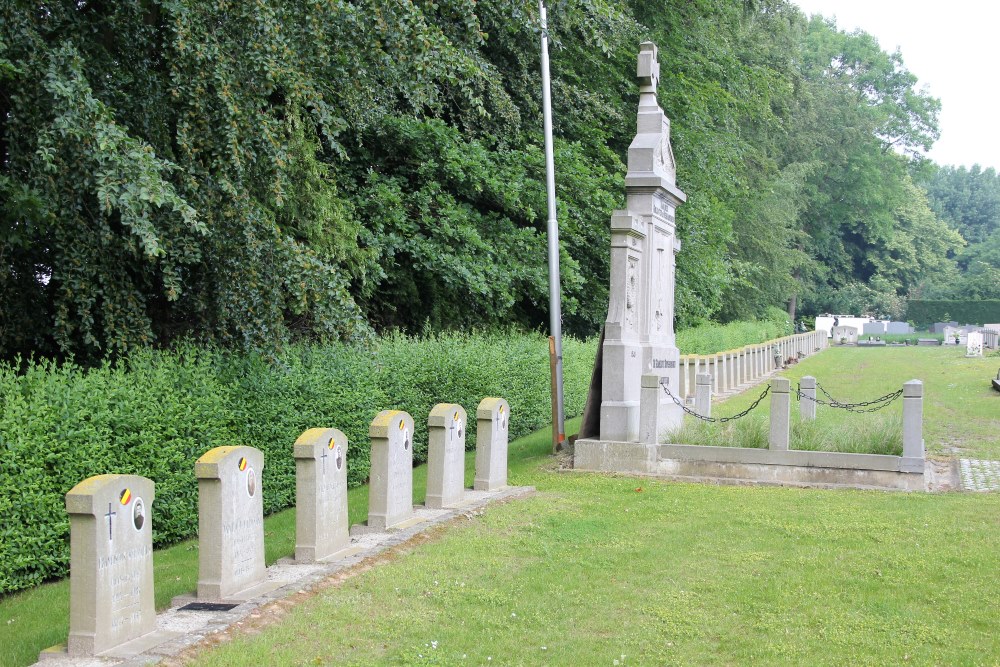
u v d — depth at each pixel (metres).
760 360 32.50
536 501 11.64
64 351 11.57
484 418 12.59
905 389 12.62
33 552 8.86
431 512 10.88
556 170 22.56
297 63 12.28
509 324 23.98
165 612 7.17
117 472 9.92
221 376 11.96
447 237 20.34
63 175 10.70
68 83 10.15
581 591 8.01
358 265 17.03
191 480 11.04
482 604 7.63
